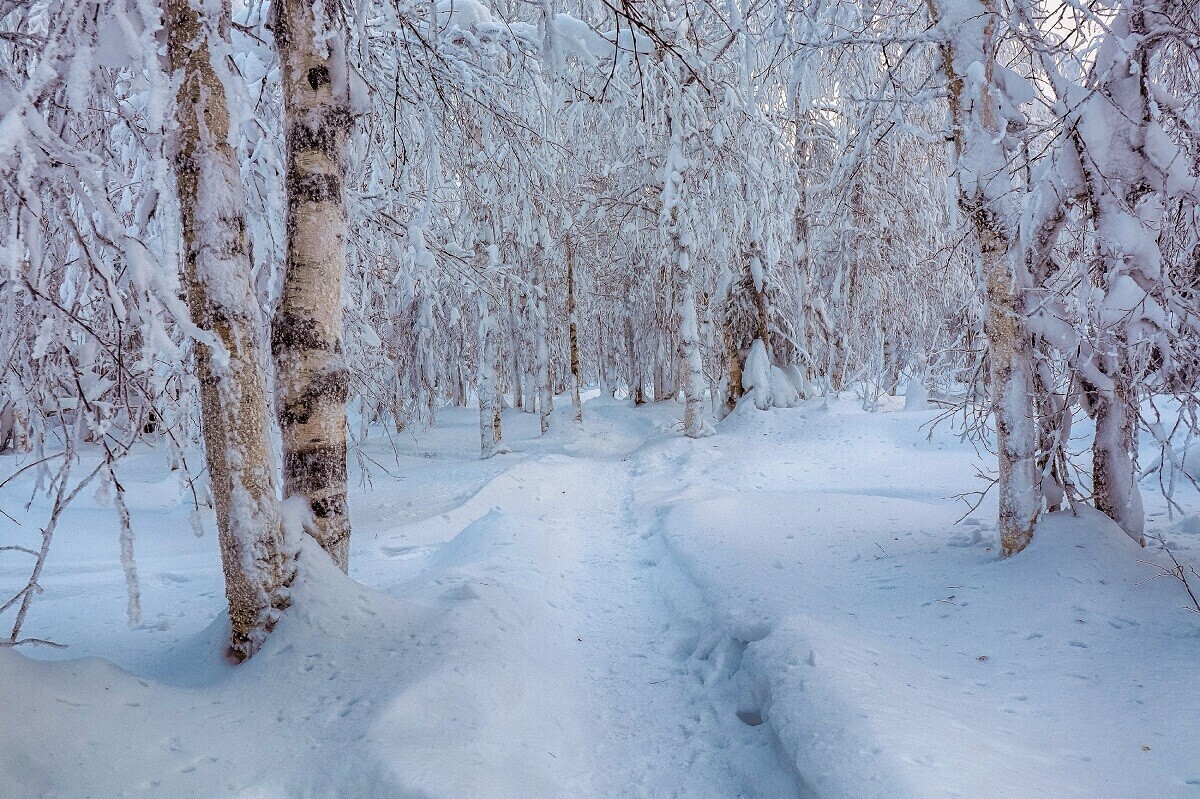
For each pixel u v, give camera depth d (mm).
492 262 15398
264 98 6262
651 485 11852
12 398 3332
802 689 3600
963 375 6570
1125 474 5551
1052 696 3656
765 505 8594
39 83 2682
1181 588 4586
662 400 26859
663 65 11164
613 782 3396
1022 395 5453
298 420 4441
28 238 2891
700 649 4922
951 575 5469
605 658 4957
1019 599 4766
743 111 14570
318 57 4383
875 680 3662
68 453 3270
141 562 7684
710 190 15844
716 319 19344
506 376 29297
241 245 3818
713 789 3350
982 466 11141
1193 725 3131
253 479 3848
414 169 8922
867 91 13445
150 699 3285
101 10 3242
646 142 14781
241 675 3633
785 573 6070
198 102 3664
